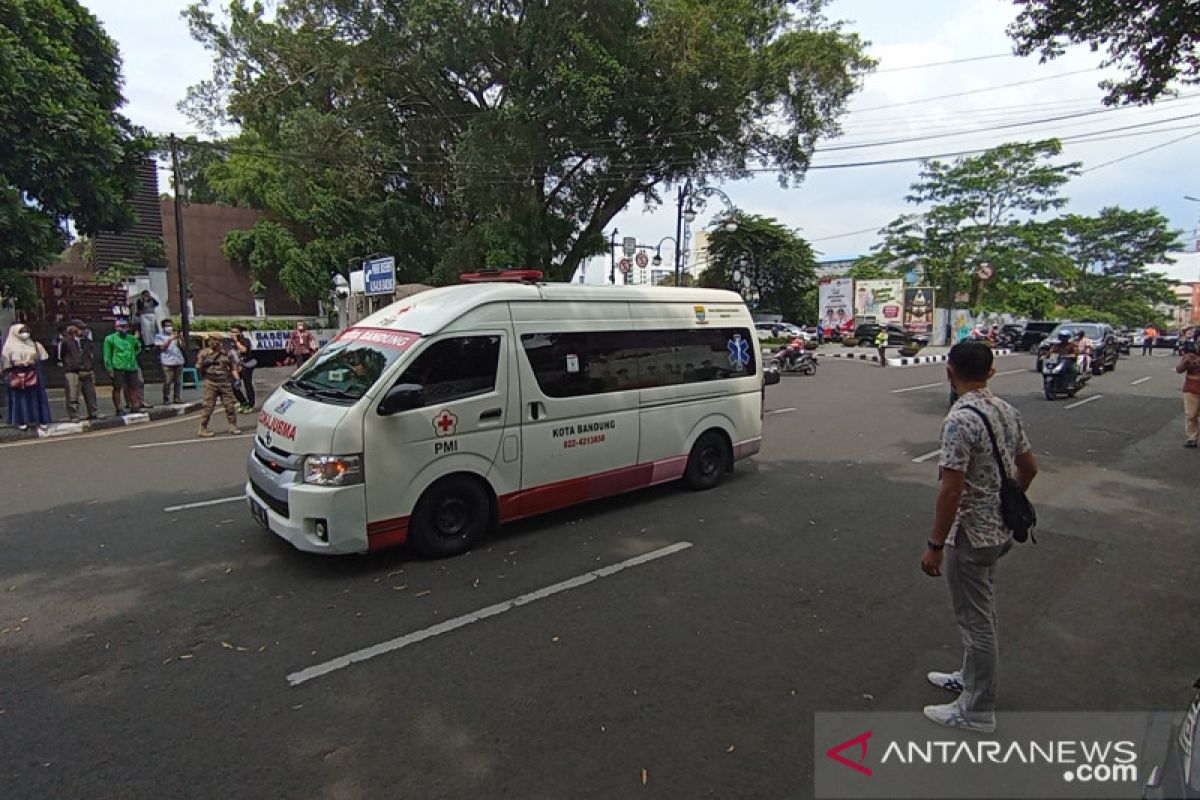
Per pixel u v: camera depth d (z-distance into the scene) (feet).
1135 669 11.99
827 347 126.11
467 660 12.14
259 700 10.89
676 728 10.17
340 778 9.05
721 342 24.08
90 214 43.11
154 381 56.59
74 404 36.78
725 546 18.12
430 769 9.23
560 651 12.47
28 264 38.70
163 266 74.43
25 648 12.55
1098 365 69.92
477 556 17.24
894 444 32.58
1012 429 10.21
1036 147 144.15
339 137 79.20
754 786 8.95
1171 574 16.42
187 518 20.13
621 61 67.67
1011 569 16.72
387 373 15.99
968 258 152.05
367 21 73.92
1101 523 20.48
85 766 9.29
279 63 86.22
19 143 36.14
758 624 13.61
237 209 102.42
